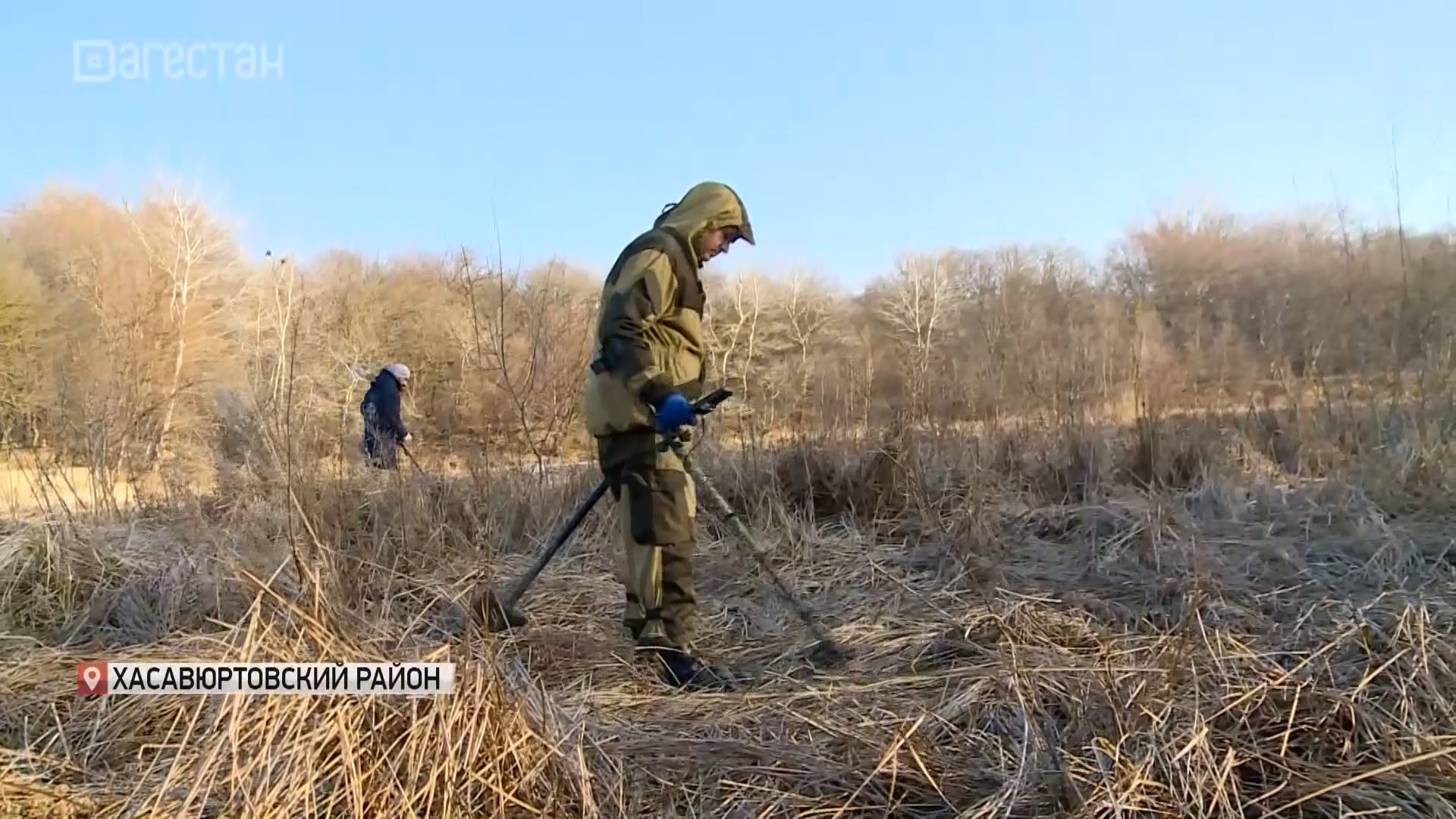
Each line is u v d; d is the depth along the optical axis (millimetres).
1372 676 2438
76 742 2500
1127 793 2002
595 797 2102
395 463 5148
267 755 1889
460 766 1991
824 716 2660
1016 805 2088
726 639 3660
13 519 4566
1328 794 2080
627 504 3322
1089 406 6297
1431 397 5777
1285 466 5863
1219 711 2324
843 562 4594
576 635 3547
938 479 5527
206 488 5254
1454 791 2094
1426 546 4293
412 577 4031
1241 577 3959
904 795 2217
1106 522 5000
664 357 3389
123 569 4090
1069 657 2990
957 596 3984
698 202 3490
